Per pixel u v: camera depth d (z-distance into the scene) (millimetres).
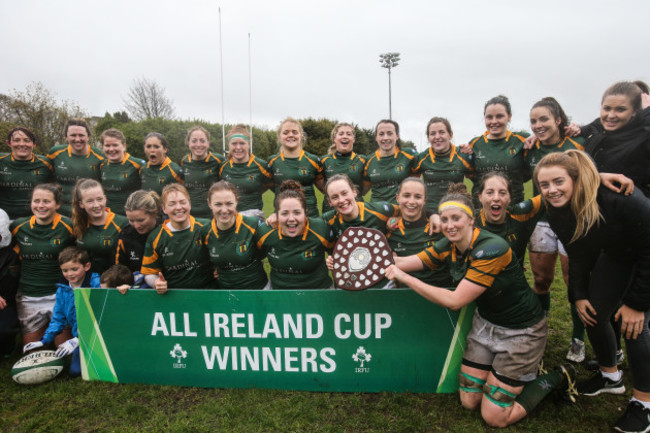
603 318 3111
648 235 2658
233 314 3553
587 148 3715
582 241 2994
